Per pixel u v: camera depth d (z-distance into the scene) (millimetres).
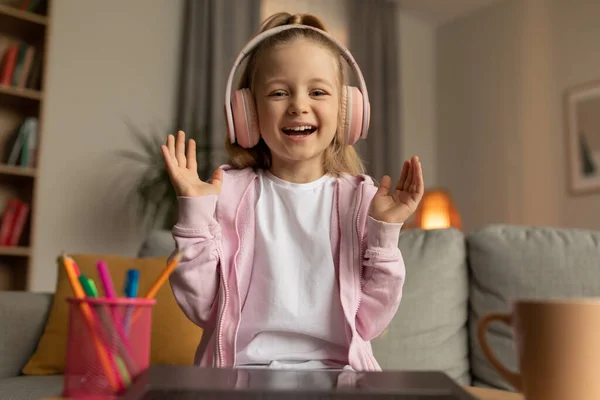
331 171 1012
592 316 428
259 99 911
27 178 2463
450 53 3936
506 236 1497
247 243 933
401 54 3885
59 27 2697
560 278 1383
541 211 3244
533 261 1419
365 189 956
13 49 2479
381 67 3596
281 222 949
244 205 963
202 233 809
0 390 1190
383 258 845
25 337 1488
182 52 2998
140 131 2863
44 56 2449
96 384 472
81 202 2670
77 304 488
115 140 2789
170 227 2566
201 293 846
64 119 2664
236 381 441
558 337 432
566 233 1465
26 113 2594
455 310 1482
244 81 1012
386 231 840
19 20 2441
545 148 3270
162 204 2637
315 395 404
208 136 2812
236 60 916
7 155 2525
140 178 2822
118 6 2873
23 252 2309
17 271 2445
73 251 2625
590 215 3008
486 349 516
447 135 3881
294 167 981
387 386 431
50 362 1436
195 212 800
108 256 1589
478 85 3707
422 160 3873
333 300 898
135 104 2865
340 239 929
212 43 2887
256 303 899
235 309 869
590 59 3115
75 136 2686
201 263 821
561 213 3145
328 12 3492
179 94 2943
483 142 3627
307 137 890
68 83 2691
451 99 3885
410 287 1462
